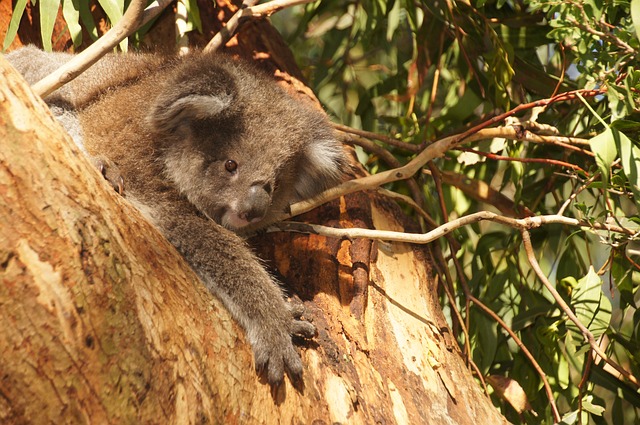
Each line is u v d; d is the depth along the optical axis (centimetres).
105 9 843
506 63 980
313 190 851
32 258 432
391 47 1224
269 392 573
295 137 798
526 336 988
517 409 881
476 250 1039
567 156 1016
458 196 1081
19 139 450
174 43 952
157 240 547
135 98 759
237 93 755
